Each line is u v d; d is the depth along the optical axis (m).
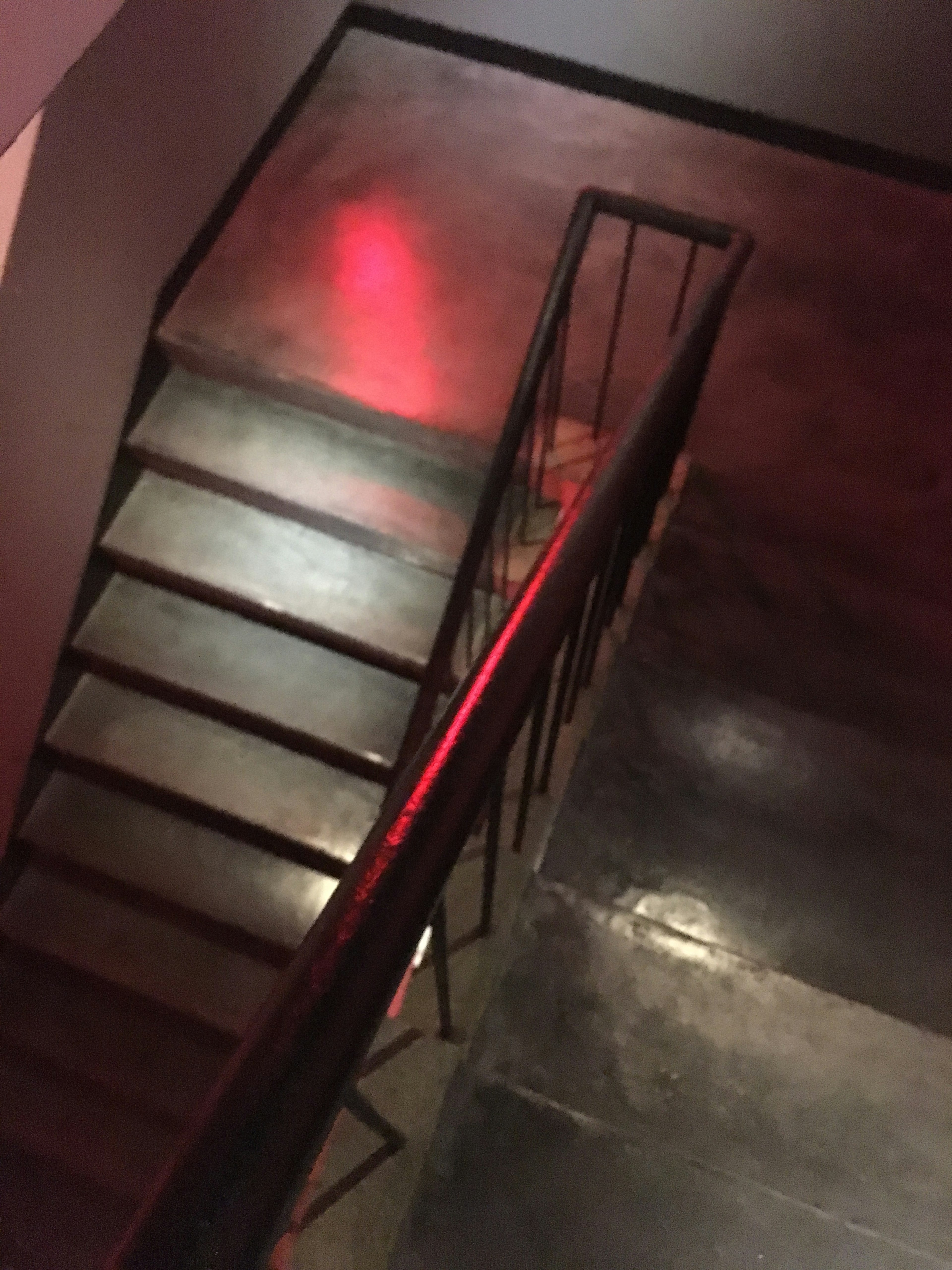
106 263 2.62
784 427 2.92
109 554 3.04
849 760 2.02
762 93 3.37
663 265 3.18
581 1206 1.47
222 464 2.92
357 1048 0.71
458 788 0.83
